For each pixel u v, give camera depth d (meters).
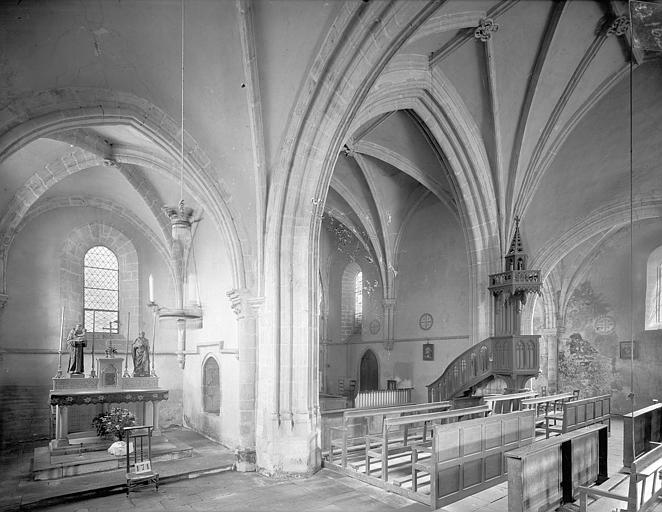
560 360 22.45
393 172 19.30
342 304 25.11
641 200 14.63
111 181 15.73
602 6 11.76
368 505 8.12
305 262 10.95
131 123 10.57
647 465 6.53
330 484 9.32
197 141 11.40
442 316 19.28
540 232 16.12
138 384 12.76
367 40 9.51
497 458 9.01
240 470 10.68
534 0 11.49
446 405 11.83
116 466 10.66
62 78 9.35
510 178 14.95
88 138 12.53
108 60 9.59
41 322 15.16
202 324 15.70
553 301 22.58
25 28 8.33
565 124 14.52
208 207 11.99
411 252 20.95
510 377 13.43
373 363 22.94
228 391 13.45
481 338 14.83
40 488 9.19
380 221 20.80
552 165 15.38
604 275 21.31
